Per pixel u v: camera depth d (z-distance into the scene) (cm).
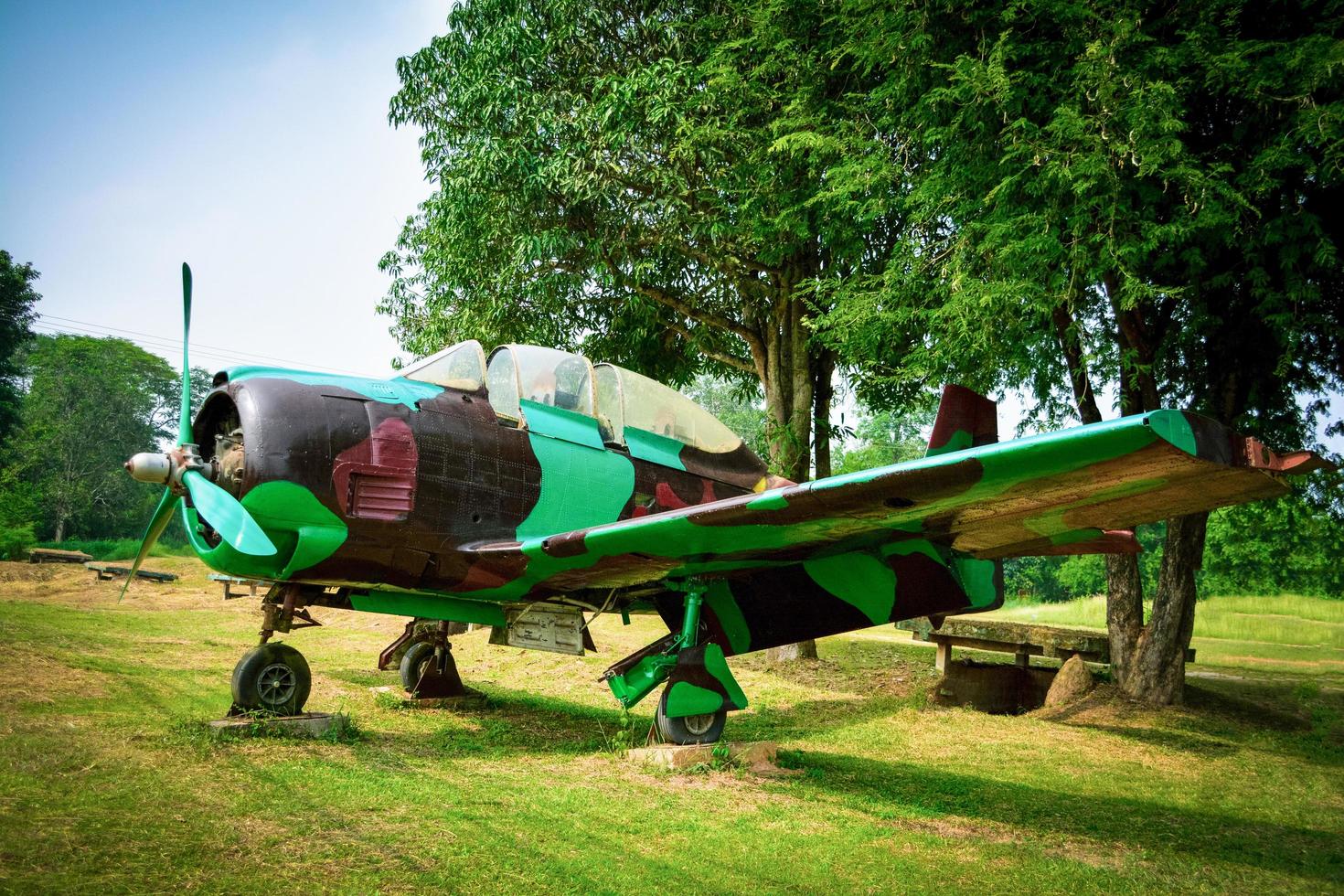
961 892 320
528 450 573
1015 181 727
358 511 495
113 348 5388
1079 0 716
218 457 502
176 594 1533
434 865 302
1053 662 1119
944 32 815
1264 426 952
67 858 274
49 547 3906
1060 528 470
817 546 507
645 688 544
